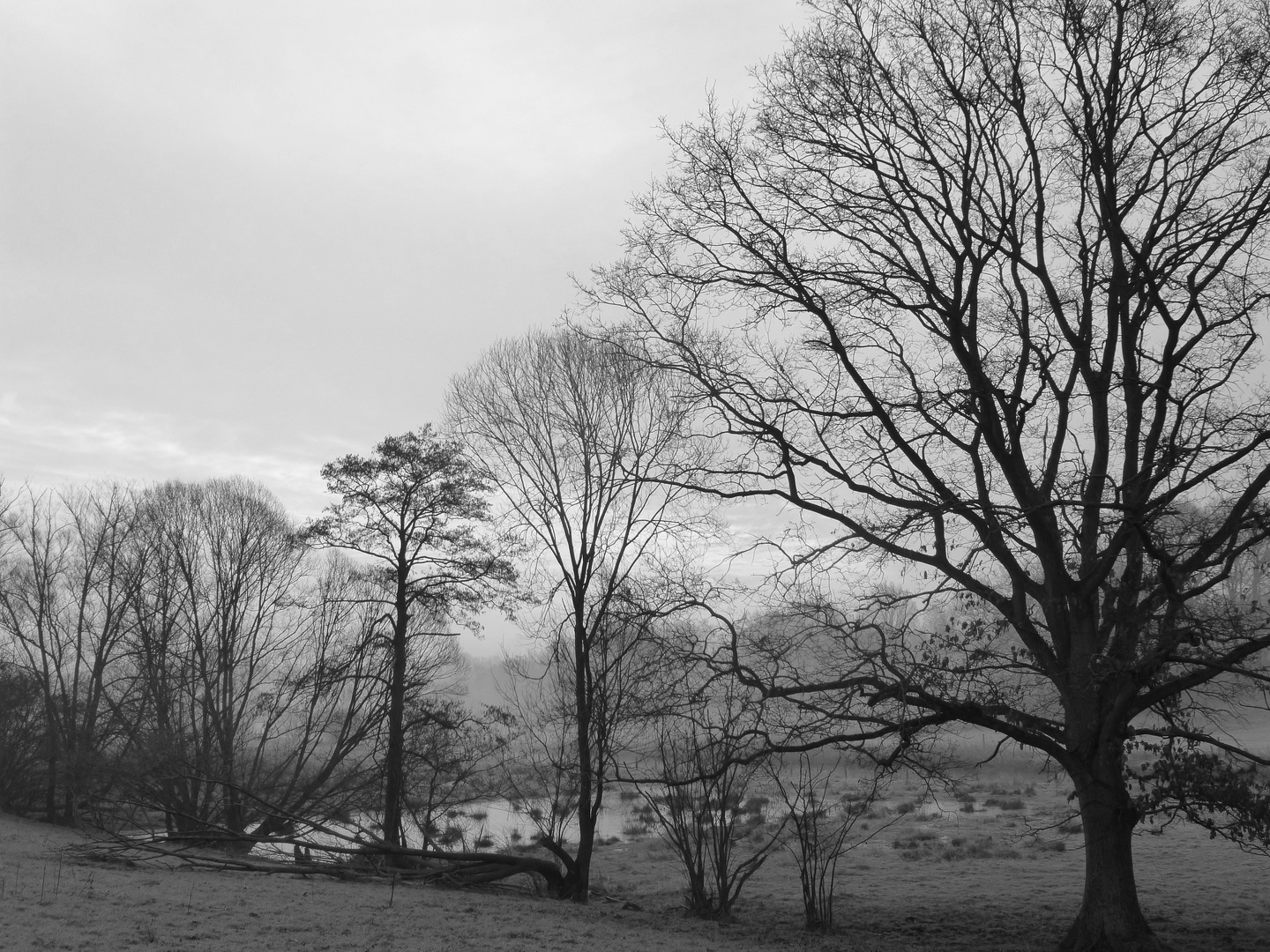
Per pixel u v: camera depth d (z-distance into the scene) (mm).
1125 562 15984
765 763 17000
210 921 12422
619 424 20875
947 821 31047
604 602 18828
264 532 41875
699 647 15516
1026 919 17281
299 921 13023
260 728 37844
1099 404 15070
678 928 15648
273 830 24734
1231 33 14352
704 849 26500
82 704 41000
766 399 15453
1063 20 14508
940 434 15070
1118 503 12383
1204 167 14758
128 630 40344
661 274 16047
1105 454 14906
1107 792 13711
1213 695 13648
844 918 17578
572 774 20094
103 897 13586
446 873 19469
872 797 16188
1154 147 14797
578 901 19312
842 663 14398
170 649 39469
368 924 13211
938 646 13875
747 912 18594
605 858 27703
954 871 23172
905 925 16797
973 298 15117
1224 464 13438
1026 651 14320
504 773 23828
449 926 13500
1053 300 14969
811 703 14352
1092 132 14398
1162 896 19234
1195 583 13500
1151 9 14094
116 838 21453
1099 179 14609
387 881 19625
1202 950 14125
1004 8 14875
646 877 24547
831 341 15445
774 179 15531
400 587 28266
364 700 33656
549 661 21094
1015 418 15359
